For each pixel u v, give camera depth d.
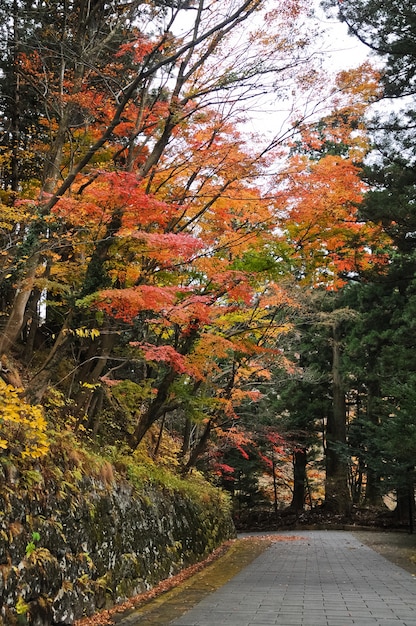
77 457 7.57
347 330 28.88
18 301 8.06
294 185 9.68
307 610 7.38
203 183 9.76
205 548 13.95
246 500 31.78
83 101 8.85
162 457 14.21
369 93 9.01
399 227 13.31
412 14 12.15
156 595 8.58
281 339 18.27
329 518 28.05
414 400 15.40
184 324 10.34
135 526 9.21
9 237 7.54
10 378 7.93
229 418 16.36
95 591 7.03
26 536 5.66
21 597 5.27
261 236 10.48
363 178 13.38
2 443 5.22
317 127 9.30
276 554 15.03
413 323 17.94
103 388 10.31
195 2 8.48
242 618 6.86
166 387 11.14
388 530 25.27
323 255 11.58
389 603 7.91
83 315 7.95
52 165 8.74
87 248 8.83
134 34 9.23
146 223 8.41
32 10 9.91
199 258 9.75
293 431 26.88
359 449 26.16
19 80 11.46
